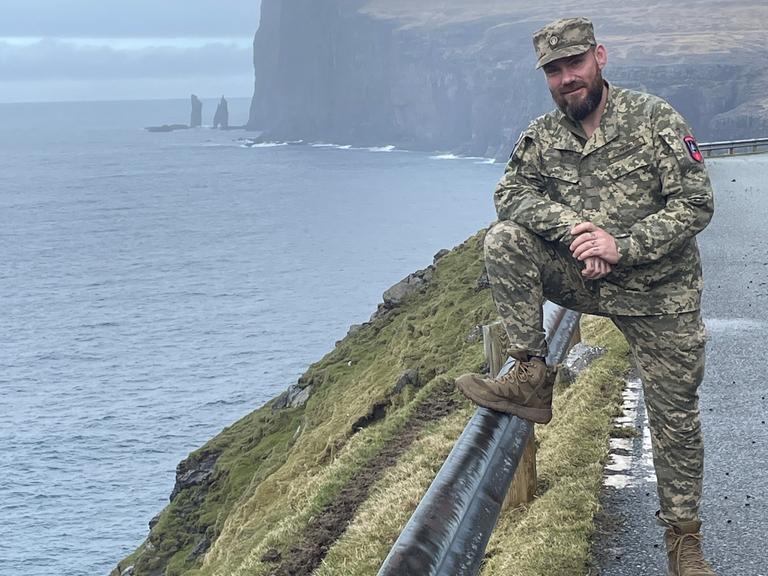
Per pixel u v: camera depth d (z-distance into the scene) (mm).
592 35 4395
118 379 135875
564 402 9281
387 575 3418
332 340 153625
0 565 78250
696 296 4527
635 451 7492
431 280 36500
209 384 130375
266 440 37594
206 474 38562
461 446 4645
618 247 4219
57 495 93750
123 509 89688
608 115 4453
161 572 34781
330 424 26875
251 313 178875
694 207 4285
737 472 7000
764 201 26141
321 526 11438
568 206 4543
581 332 12367
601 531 6023
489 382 4695
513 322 4570
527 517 6566
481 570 6188
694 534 4816
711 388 9445
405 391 21453
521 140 4645
